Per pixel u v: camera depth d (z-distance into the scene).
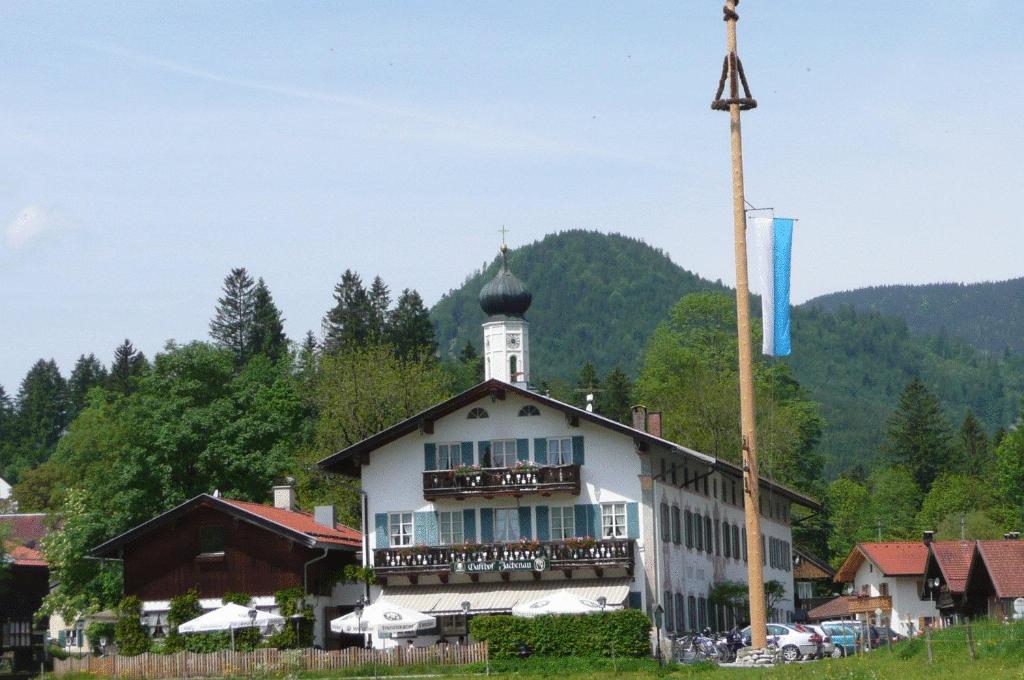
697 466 79.94
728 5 51.78
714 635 71.44
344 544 73.69
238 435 92.19
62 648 107.44
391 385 104.56
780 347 50.00
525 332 106.94
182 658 65.12
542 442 72.06
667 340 132.88
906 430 166.00
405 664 62.91
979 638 48.50
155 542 72.31
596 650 62.66
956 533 120.62
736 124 51.56
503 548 70.56
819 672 47.25
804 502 98.94
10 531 91.50
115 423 97.25
